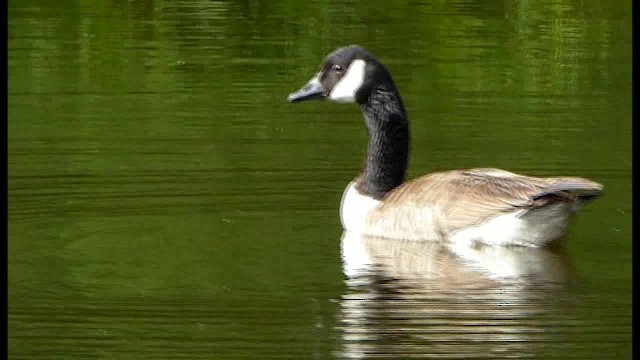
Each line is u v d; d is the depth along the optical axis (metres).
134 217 16.27
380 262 14.98
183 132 20.05
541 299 13.73
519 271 14.64
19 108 21.34
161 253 15.00
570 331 12.93
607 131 20.09
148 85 22.66
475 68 23.80
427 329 12.98
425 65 23.95
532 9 27.67
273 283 14.12
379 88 16.84
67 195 17.08
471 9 27.70
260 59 24.20
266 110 21.23
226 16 27.02
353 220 16.31
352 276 14.39
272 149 19.22
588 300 13.73
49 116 20.84
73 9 27.41
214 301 13.59
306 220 16.39
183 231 15.77
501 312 13.39
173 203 16.86
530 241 15.40
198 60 24.12
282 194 17.33
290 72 23.47
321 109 21.34
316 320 13.16
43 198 16.94
